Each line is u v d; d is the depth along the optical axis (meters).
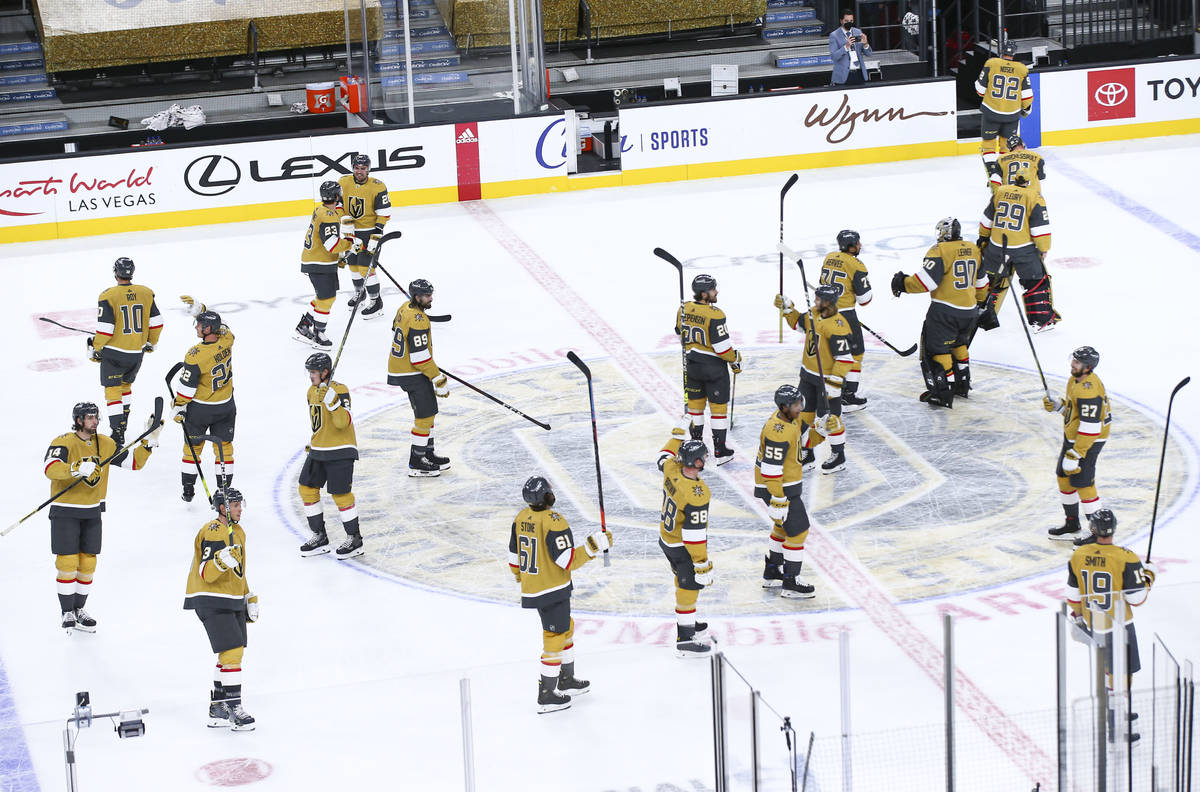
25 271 24.45
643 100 31.20
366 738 10.21
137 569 15.48
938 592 14.17
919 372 19.44
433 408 16.95
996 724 10.55
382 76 27.89
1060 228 24.44
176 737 10.15
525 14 27.67
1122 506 15.66
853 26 34.81
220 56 32.62
